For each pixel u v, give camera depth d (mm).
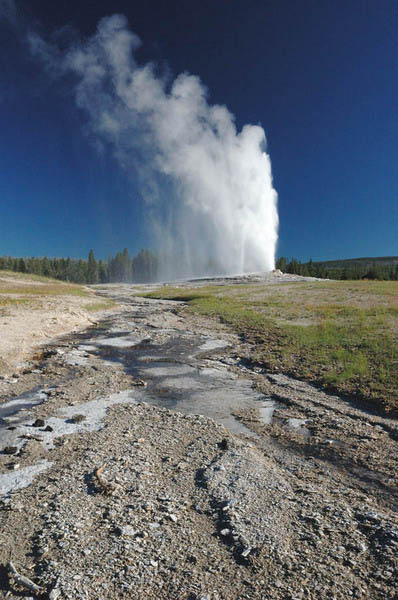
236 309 31969
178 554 4398
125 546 4492
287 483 6219
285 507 5422
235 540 4641
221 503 5500
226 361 16266
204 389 12312
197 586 3912
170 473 6488
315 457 7473
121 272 177250
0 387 11828
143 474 6367
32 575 4066
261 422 9469
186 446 7703
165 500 5562
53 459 7051
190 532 4816
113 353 17828
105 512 5207
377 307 25859
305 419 9602
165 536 4715
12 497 5656
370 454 7473
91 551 4406
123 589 3863
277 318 25562
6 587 3900
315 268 134125
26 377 13062
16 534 4758
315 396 11312
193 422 9141
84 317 28797
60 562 4230
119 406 10242
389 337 16562
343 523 5016
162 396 11555
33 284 74000
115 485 5910
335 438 8312
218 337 21719
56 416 9445
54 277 154875
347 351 15305
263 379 13406
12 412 9781
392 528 4844
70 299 40031
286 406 10664
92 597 3754
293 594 3797
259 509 5344
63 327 24125
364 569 4148
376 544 4559
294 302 33250
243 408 10523
